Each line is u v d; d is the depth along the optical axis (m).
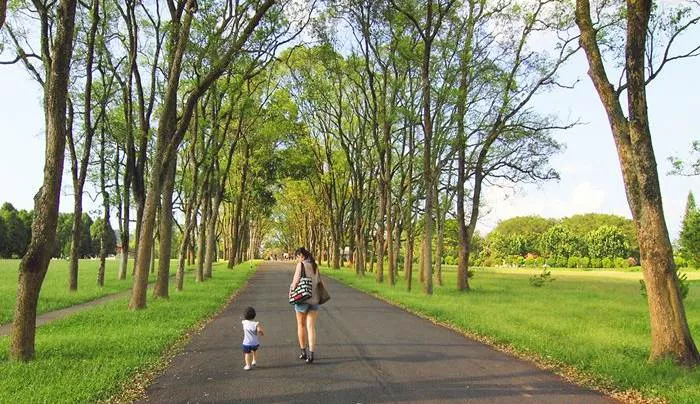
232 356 9.62
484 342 11.30
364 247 46.38
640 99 9.06
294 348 10.39
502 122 26.16
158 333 11.52
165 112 17.12
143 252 16.64
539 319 14.66
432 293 24.39
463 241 28.27
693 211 50.56
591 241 97.56
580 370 8.48
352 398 6.89
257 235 98.81
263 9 16.70
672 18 13.12
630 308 19.36
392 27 25.03
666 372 8.08
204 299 19.83
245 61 21.36
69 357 9.02
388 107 31.31
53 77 8.91
